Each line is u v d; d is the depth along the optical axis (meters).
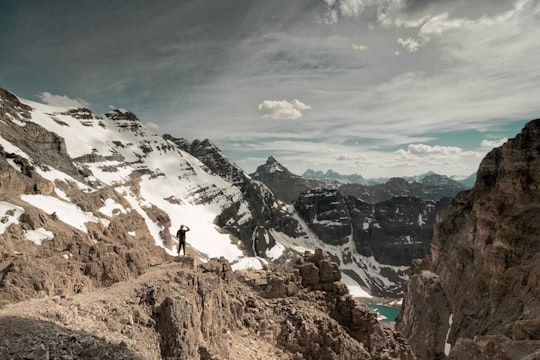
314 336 40.06
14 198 100.50
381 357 42.06
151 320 24.89
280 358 35.97
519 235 99.81
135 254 57.34
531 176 108.50
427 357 110.44
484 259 110.31
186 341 25.44
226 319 36.06
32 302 23.31
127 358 19.14
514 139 119.50
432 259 163.12
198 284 32.22
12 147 164.75
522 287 87.75
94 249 52.41
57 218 97.06
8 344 16.67
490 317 93.56
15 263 39.09
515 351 47.62
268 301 44.28
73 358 17.44
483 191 142.25
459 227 150.38
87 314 22.58
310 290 48.50
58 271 44.47
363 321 46.38
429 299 130.75
